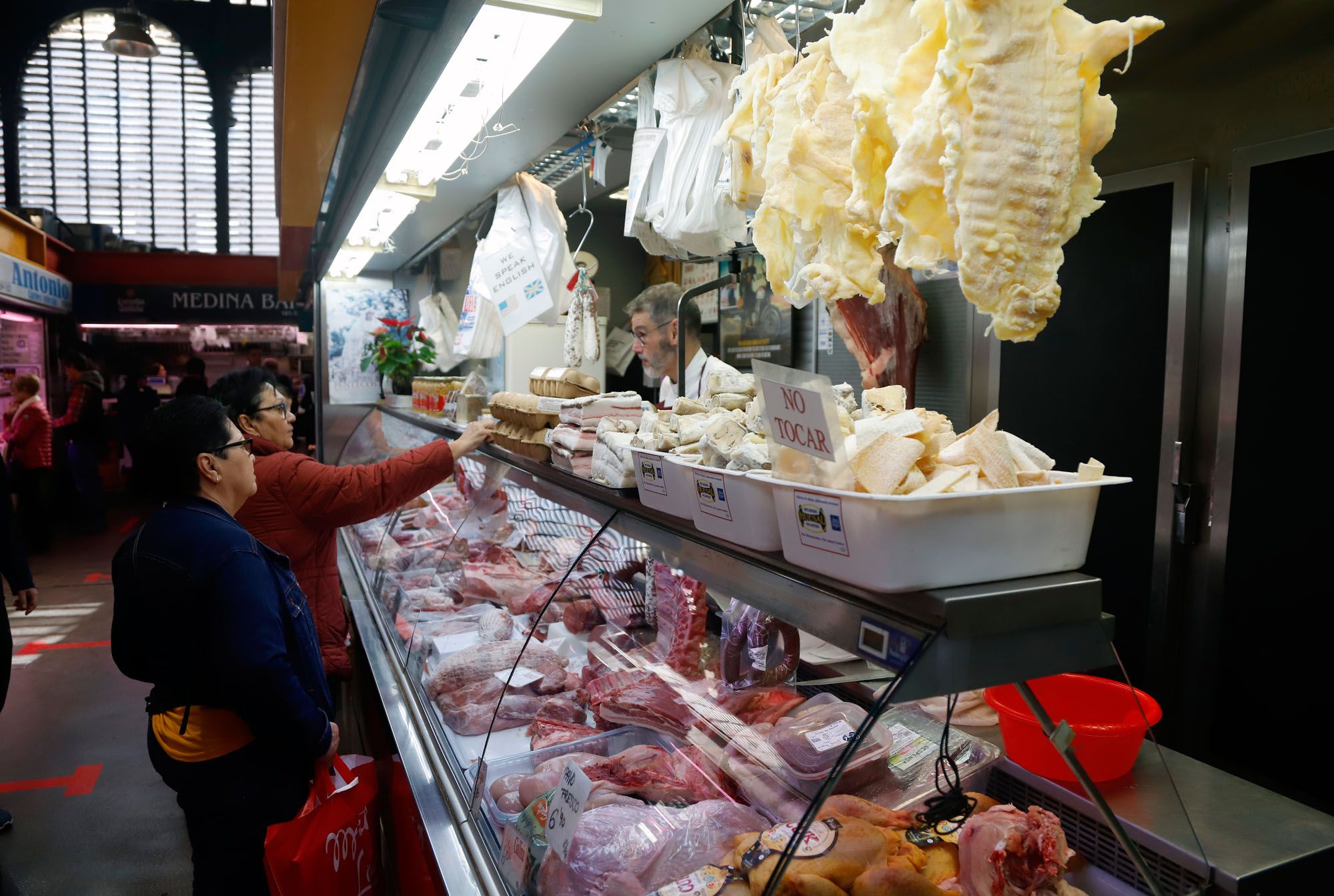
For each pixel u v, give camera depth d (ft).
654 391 19.21
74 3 38.27
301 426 39.17
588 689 5.89
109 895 9.38
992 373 9.89
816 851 3.67
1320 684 7.17
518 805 5.15
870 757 3.79
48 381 34.40
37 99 38.63
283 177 11.94
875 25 3.51
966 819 3.93
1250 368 7.55
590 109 9.18
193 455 6.58
